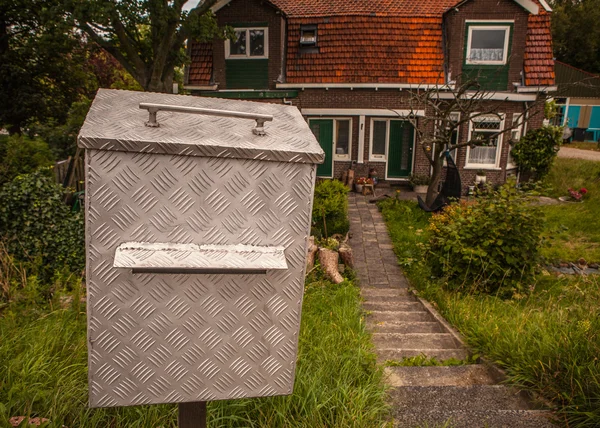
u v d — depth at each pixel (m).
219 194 1.48
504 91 14.63
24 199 6.82
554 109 17.53
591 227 10.77
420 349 4.58
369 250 10.14
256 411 2.81
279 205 1.54
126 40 12.05
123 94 1.72
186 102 1.75
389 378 3.72
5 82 16.28
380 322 5.79
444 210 9.60
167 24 11.70
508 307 5.79
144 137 1.39
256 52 14.98
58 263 6.70
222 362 1.61
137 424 2.55
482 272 6.79
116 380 1.54
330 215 11.13
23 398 2.61
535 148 14.66
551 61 14.55
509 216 6.88
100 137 1.35
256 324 1.61
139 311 1.50
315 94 15.20
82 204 8.81
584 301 4.56
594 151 24.12
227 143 1.45
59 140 13.56
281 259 1.52
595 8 36.81
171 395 1.60
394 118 15.30
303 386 3.02
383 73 14.73
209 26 12.44
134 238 1.45
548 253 9.12
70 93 18.39
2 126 16.48
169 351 1.55
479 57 14.59
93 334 1.49
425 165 15.52
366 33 14.89
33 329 3.65
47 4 12.12
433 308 6.39
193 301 1.53
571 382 3.02
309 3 15.78
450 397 3.30
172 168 1.43
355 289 7.02
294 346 1.67
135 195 1.42
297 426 2.71
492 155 15.27
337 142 16.09
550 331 3.82
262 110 1.82
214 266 1.46
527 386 3.32
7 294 4.71
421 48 14.84
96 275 1.44
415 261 9.08
